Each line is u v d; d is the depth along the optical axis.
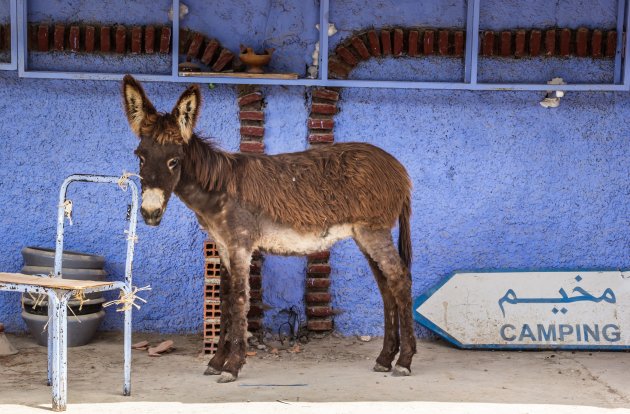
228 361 5.37
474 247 6.83
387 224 5.65
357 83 6.55
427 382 5.38
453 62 6.82
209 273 6.11
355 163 5.60
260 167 5.49
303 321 6.76
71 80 6.65
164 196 5.05
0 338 5.99
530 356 6.27
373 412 4.57
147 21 6.69
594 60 6.86
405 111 6.79
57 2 6.62
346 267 6.78
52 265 6.16
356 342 6.67
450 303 6.51
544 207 6.86
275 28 6.77
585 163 6.86
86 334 6.28
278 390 5.12
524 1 6.81
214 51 6.68
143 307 6.73
